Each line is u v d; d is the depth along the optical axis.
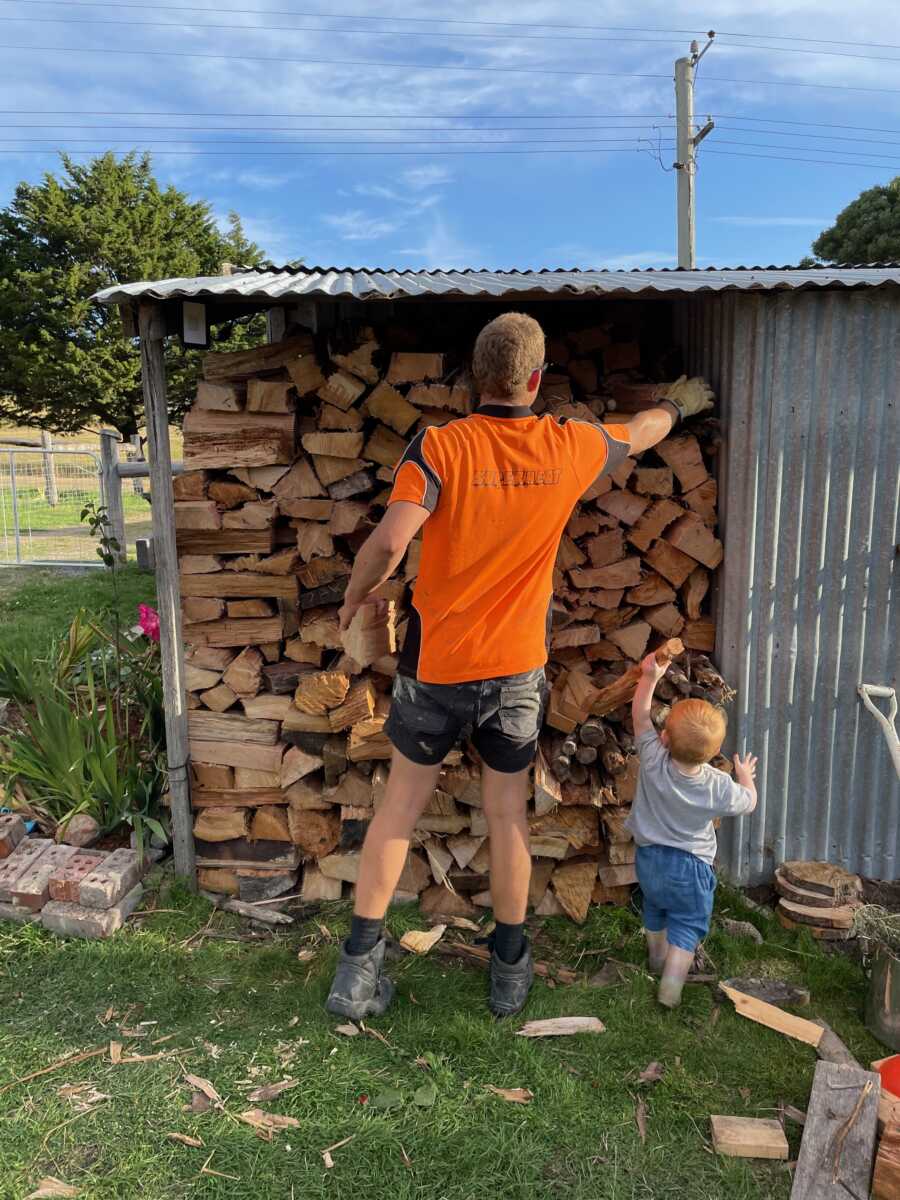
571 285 2.81
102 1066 2.47
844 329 3.08
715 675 3.17
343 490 3.15
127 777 3.60
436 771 2.61
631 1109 2.34
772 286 2.83
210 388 3.10
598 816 3.18
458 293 2.77
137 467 9.77
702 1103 2.37
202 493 3.16
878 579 3.25
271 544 3.20
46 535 12.76
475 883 3.22
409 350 3.67
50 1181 2.09
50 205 23.41
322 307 4.12
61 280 23.19
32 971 2.88
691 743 2.62
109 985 2.81
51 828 3.59
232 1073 2.45
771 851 3.43
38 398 23.52
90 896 3.09
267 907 3.27
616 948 3.06
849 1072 2.29
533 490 2.35
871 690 3.18
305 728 3.16
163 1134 2.23
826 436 3.15
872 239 24.67
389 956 2.99
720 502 3.28
